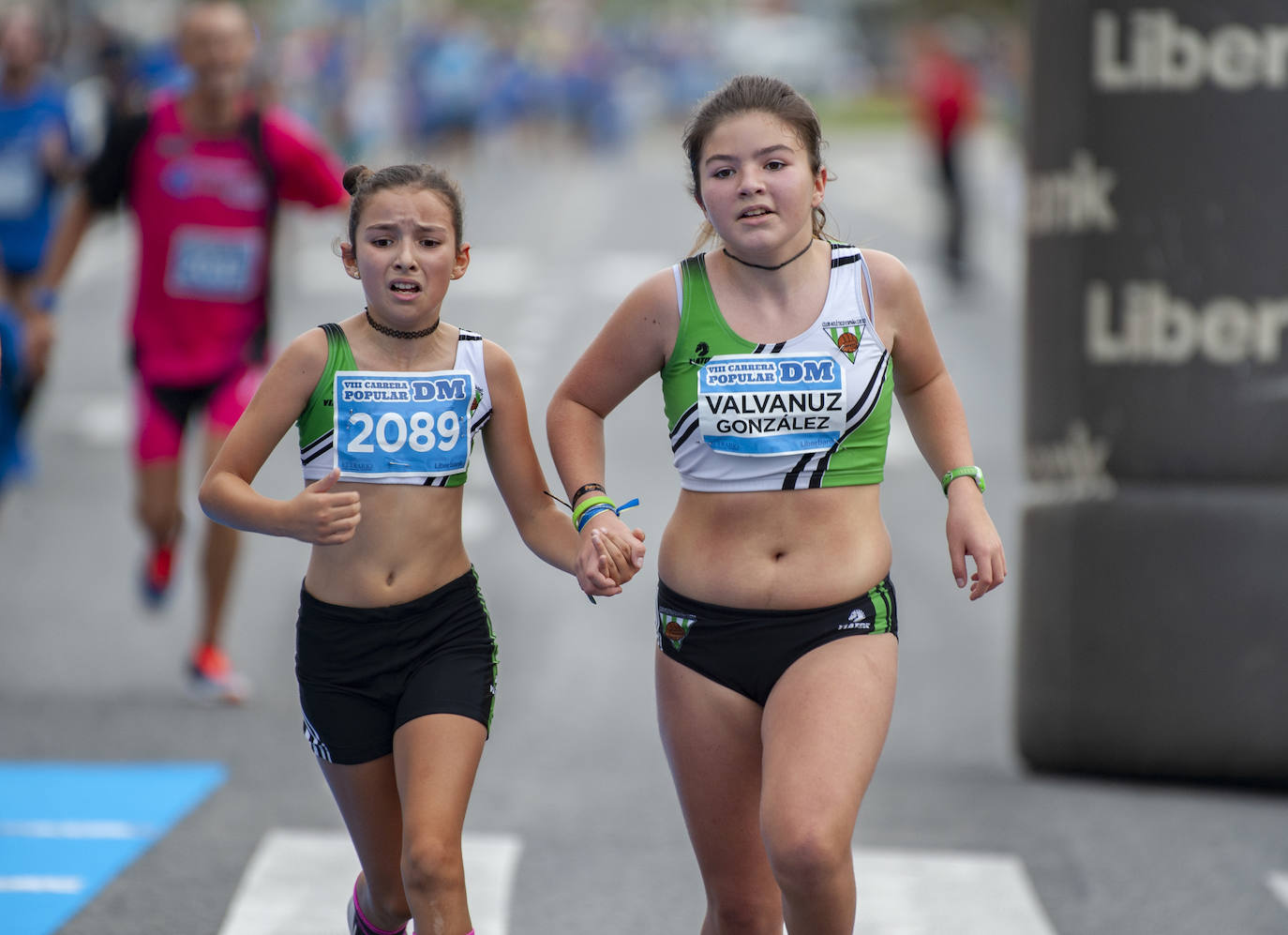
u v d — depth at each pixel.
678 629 13.93
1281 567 22.98
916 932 17.86
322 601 14.15
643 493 40.59
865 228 89.75
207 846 20.00
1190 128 22.83
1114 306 23.36
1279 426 22.95
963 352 60.44
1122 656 23.47
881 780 23.69
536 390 49.47
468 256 14.37
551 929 17.69
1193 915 18.52
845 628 13.67
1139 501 23.34
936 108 72.00
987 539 13.80
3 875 18.91
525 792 22.44
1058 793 23.23
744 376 13.64
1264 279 22.81
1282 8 22.50
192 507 38.31
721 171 13.50
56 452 45.59
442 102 122.19
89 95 69.75
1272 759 23.09
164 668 28.25
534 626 31.25
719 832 14.09
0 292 37.66
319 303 62.31
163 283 25.20
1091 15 23.17
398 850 14.61
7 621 30.95
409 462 14.02
